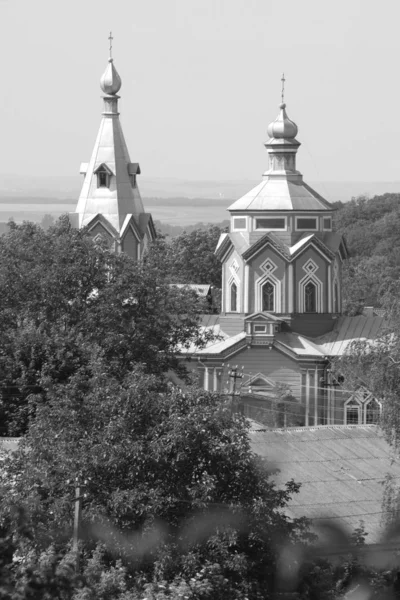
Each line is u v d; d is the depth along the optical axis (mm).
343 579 100250
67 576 85688
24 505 90688
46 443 94812
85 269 157000
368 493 115000
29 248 159750
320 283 197000
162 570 89812
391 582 103000
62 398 98125
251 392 191375
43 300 156375
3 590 85000
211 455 93500
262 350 192500
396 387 142250
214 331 197500
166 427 93438
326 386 191375
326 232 198750
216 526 91875
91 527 91812
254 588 91938
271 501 94875
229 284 199125
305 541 98750
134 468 92562
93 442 93812
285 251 195250
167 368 155750
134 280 157000
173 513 92500
